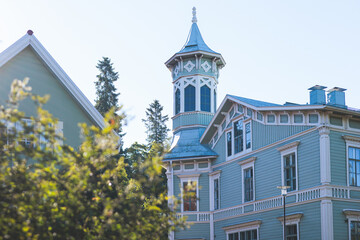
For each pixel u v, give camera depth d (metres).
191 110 36.59
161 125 58.16
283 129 26.06
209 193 32.72
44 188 10.13
